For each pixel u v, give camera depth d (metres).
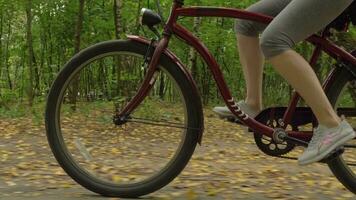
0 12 18.02
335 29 2.67
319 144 2.54
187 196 2.94
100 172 2.99
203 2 12.20
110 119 2.91
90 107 3.97
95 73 3.84
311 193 3.29
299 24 2.46
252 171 4.49
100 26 16.33
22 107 14.06
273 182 3.75
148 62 2.76
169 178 2.81
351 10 2.57
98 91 4.76
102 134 3.05
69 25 17.55
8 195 2.93
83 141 2.97
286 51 2.45
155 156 3.30
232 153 6.43
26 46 19.06
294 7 2.45
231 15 2.67
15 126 9.72
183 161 2.79
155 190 2.84
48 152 5.97
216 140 7.54
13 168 4.32
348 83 2.70
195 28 13.12
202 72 16.39
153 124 2.82
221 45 16.64
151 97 2.83
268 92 15.30
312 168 4.78
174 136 2.83
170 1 13.60
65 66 2.82
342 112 2.72
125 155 3.71
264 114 2.70
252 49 2.74
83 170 2.89
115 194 2.85
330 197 3.16
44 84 18.95
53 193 2.97
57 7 16.86
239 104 2.78
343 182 2.79
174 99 2.81
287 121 2.68
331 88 2.70
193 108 2.74
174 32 2.74
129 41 2.77
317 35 2.65
